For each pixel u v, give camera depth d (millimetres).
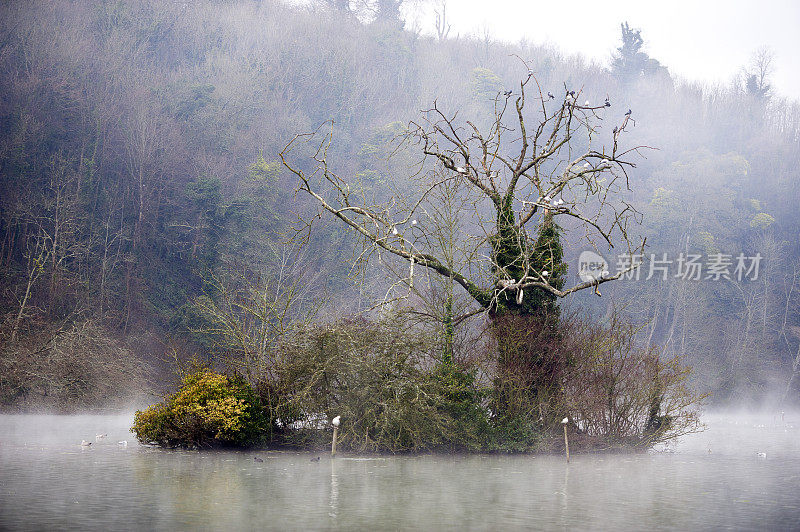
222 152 111312
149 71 122062
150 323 86938
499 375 29047
